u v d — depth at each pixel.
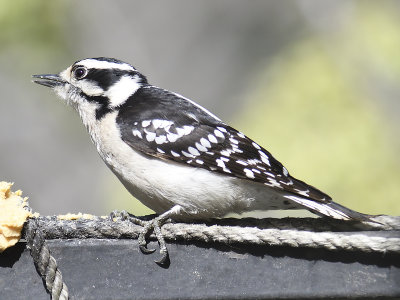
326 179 12.90
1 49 15.73
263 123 13.52
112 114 8.01
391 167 13.01
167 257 6.50
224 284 6.52
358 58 14.45
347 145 13.16
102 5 18.42
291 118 13.49
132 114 7.85
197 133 7.67
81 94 8.33
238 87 19.44
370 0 14.92
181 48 20.14
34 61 16.03
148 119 7.76
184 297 6.46
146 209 13.62
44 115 18.45
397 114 13.86
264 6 19.08
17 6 15.45
